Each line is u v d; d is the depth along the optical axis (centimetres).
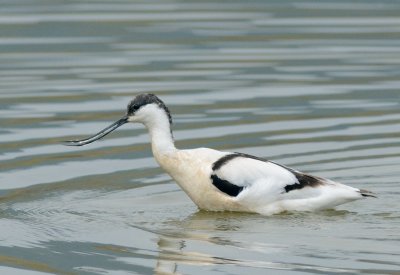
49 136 1791
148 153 1733
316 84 2125
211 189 1448
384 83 2133
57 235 1361
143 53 2341
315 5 2858
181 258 1266
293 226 1380
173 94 2038
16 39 2442
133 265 1247
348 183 1577
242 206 1443
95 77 2147
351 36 2517
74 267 1244
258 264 1237
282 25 2619
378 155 1709
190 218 1434
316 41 2466
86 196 1529
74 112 1917
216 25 2605
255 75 2183
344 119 1911
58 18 2644
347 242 1308
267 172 1439
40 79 2131
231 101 2002
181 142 1764
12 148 1727
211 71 2205
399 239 1316
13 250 1305
